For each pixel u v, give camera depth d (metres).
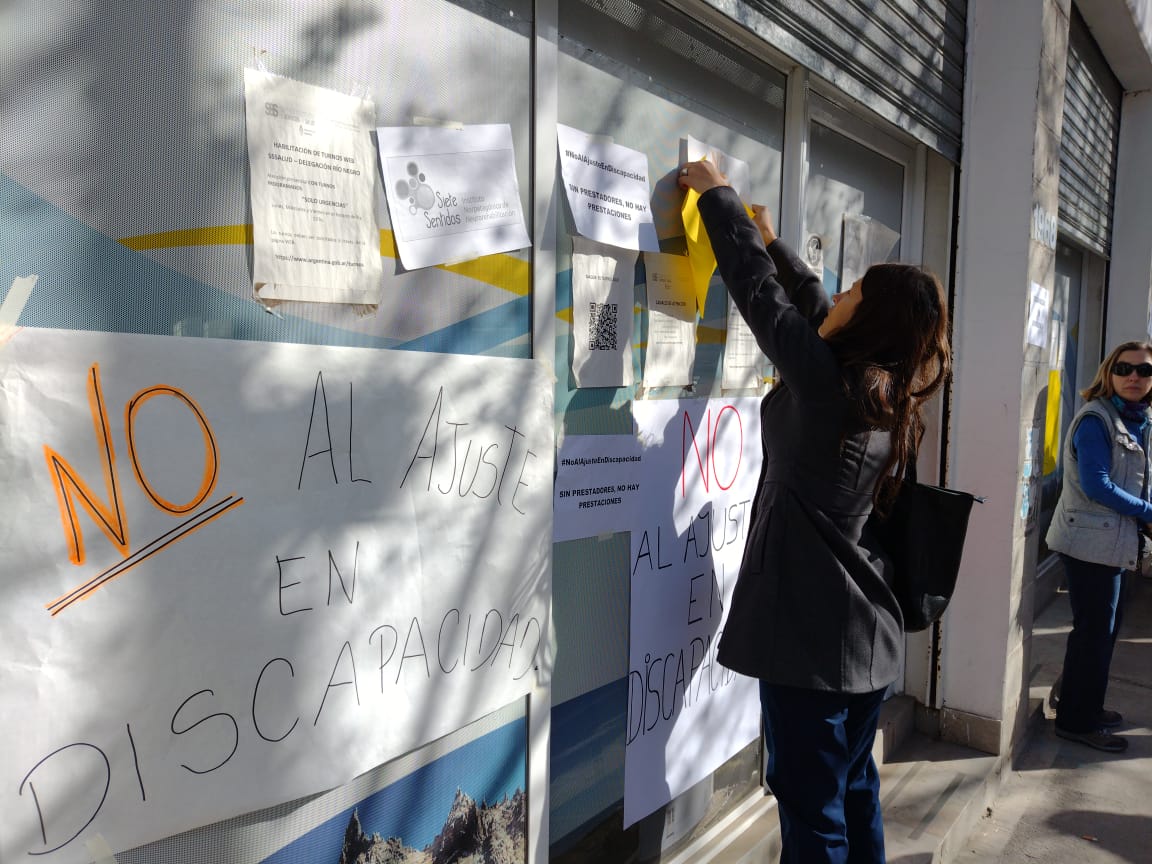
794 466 1.82
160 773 1.01
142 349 0.98
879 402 1.65
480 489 1.43
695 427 2.12
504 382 1.47
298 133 1.16
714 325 2.19
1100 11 4.99
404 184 1.32
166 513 1.00
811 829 1.80
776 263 2.23
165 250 1.03
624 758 1.96
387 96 1.29
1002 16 3.28
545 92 1.56
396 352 1.27
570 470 1.73
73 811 0.94
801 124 2.39
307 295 1.18
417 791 1.38
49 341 0.90
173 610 1.02
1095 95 5.66
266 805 1.13
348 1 1.22
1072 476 3.66
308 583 1.16
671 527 2.05
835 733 1.81
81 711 0.94
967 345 3.41
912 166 3.35
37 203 0.91
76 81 0.94
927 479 3.51
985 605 3.41
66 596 0.92
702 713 2.23
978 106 3.35
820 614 1.76
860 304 1.80
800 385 1.71
